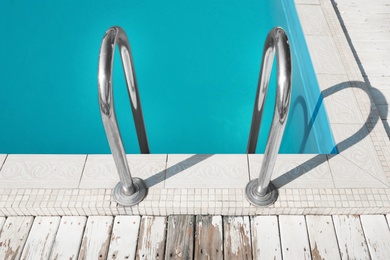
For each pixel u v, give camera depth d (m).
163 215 1.89
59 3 4.34
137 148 3.13
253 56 3.78
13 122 3.30
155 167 1.99
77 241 1.80
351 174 1.98
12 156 2.03
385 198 1.88
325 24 2.95
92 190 1.89
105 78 1.33
